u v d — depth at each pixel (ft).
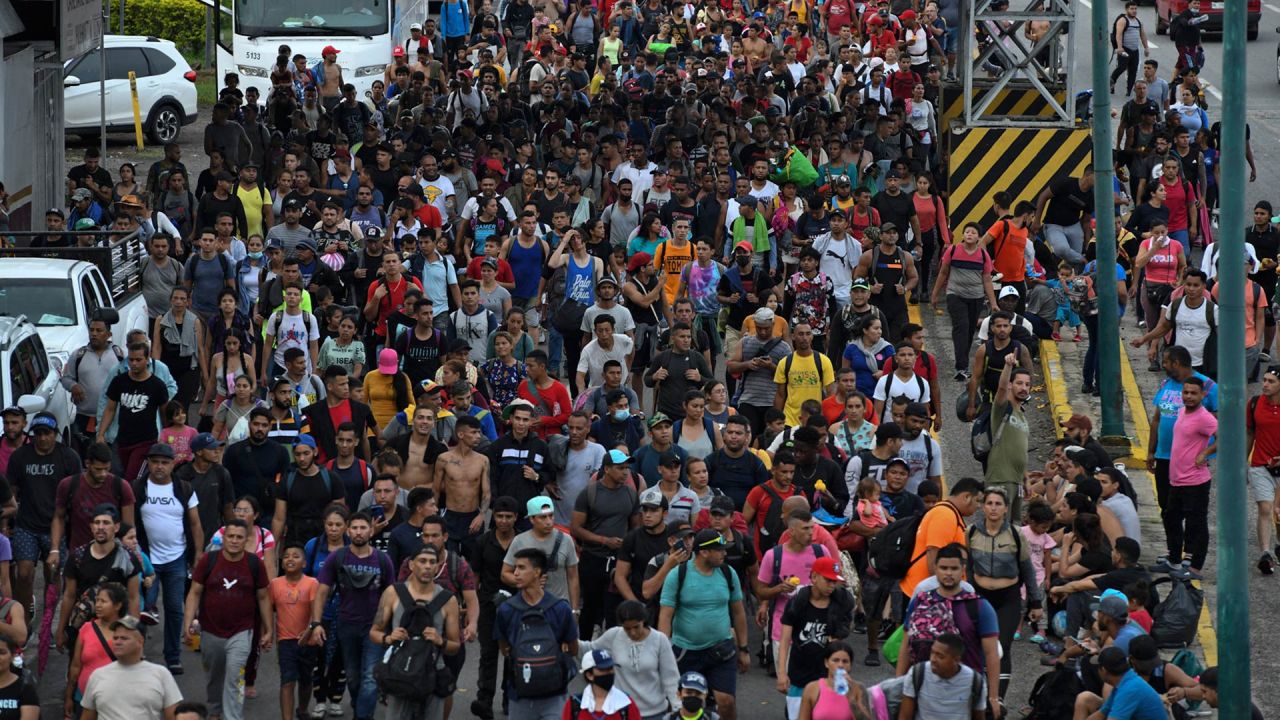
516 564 137.18
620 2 436.76
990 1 304.91
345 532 149.69
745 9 460.14
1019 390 183.62
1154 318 249.75
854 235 261.44
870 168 290.56
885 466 169.68
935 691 126.52
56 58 319.06
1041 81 317.63
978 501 157.28
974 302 243.81
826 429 175.94
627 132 318.04
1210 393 180.24
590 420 182.19
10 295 218.18
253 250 241.14
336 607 149.07
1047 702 141.59
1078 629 154.51
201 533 161.48
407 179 276.82
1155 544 189.98
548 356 238.48
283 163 285.23
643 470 171.42
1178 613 156.15
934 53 398.83
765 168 267.80
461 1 428.56
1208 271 248.73
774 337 205.36
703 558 141.08
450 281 234.38
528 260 241.14
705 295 229.25
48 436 164.45
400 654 135.23
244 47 391.86
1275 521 179.83
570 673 136.15
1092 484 163.43
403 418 181.16
